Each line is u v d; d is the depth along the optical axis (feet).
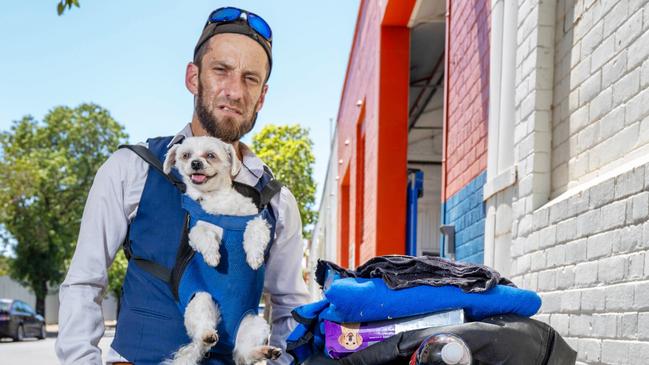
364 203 41.86
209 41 7.59
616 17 11.18
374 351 6.52
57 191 117.08
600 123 11.69
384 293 6.57
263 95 8.08
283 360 8.11
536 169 13.75
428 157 49.80
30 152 122.93
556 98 13.71
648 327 9.11
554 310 12.43
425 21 31.91
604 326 10.43
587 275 11.07
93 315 6.72
